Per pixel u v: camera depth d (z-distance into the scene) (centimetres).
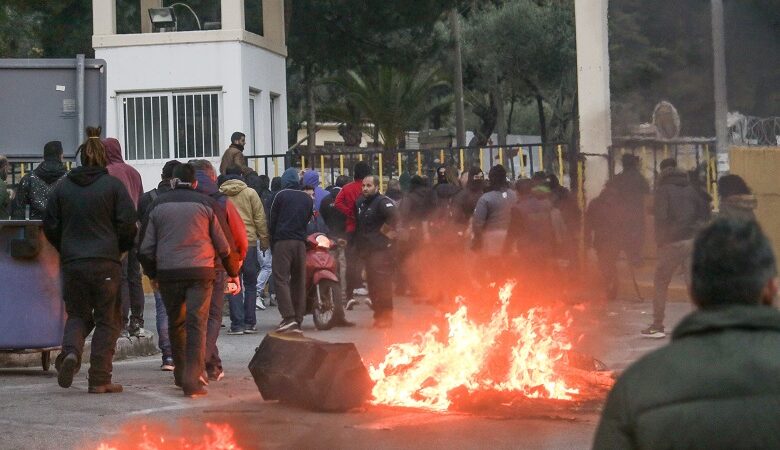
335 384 897
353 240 1805
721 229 317
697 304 319
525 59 4266
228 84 2320
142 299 1346
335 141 6275
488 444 770
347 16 2930
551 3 4325
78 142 1347
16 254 1109
